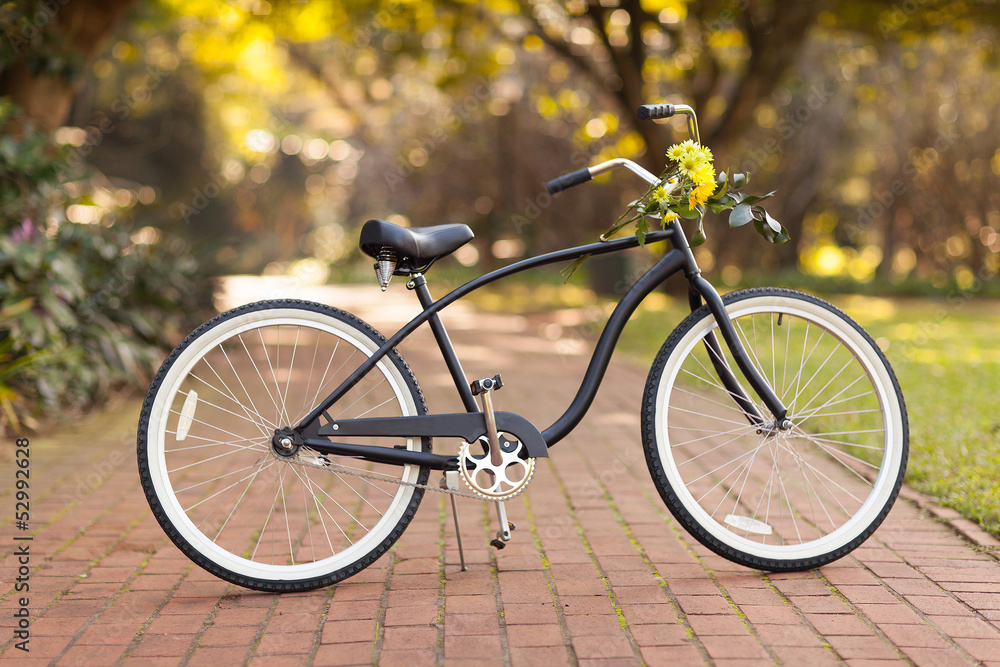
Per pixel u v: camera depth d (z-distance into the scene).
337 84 21.98
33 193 5.87
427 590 2.63
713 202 2.72
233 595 2.62
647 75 13.47
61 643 2.29
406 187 22.88
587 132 13.48
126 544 3.12
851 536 2.77
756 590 2.60
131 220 9.48
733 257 22.47
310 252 35.75
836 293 20.05
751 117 13.36
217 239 10.41
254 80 18.33
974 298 18.98
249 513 3.50
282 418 2.75
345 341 2.74
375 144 24.89
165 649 2.25
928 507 3.39
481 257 22.88
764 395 2.86
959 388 6.37
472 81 14.97
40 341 5.05
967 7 12.07
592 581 2.69
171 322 7.95
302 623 2.41
